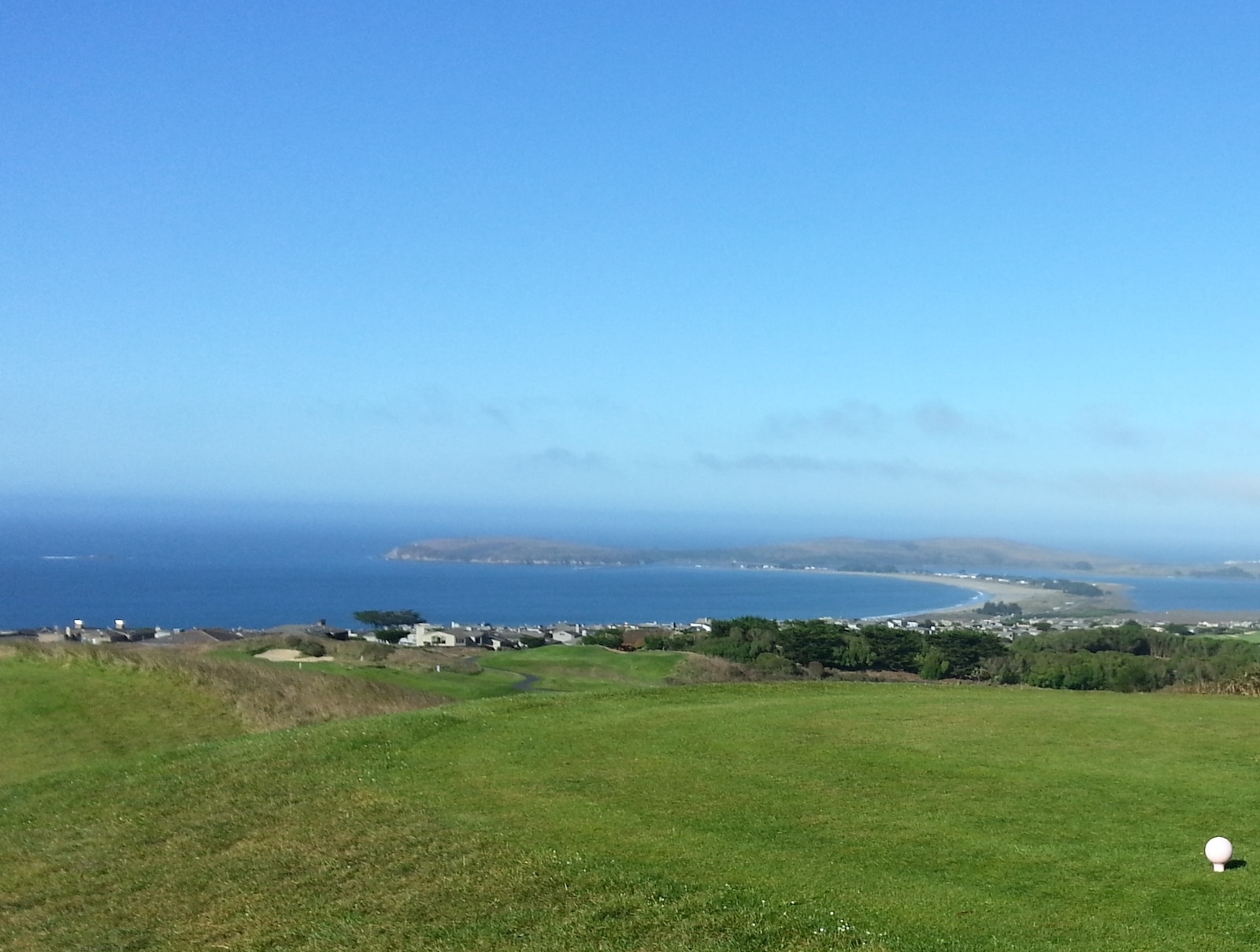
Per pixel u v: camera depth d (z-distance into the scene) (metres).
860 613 144.38
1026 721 17.98
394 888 11.27
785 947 8.91
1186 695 22.64
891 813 12.50
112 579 194.62
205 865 12.81
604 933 9.52
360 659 45.06
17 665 27.86
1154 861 10.55
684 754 15.81
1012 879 10.16
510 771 15.26
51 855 13.97
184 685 26.11
